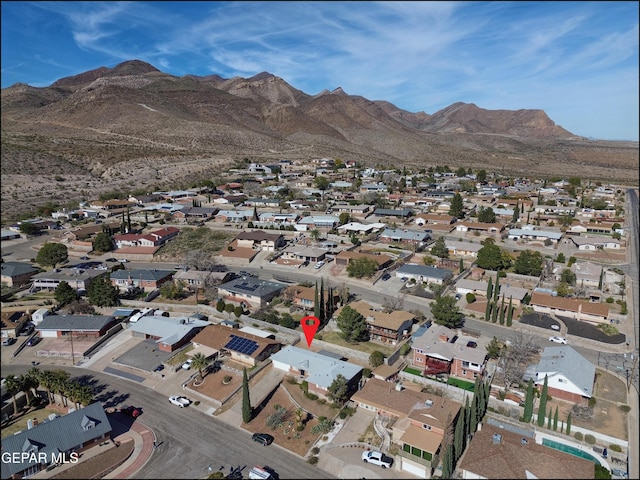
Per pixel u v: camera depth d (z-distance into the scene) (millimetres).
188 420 64562
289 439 60281
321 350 82188
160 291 107250
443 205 184500
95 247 137250
